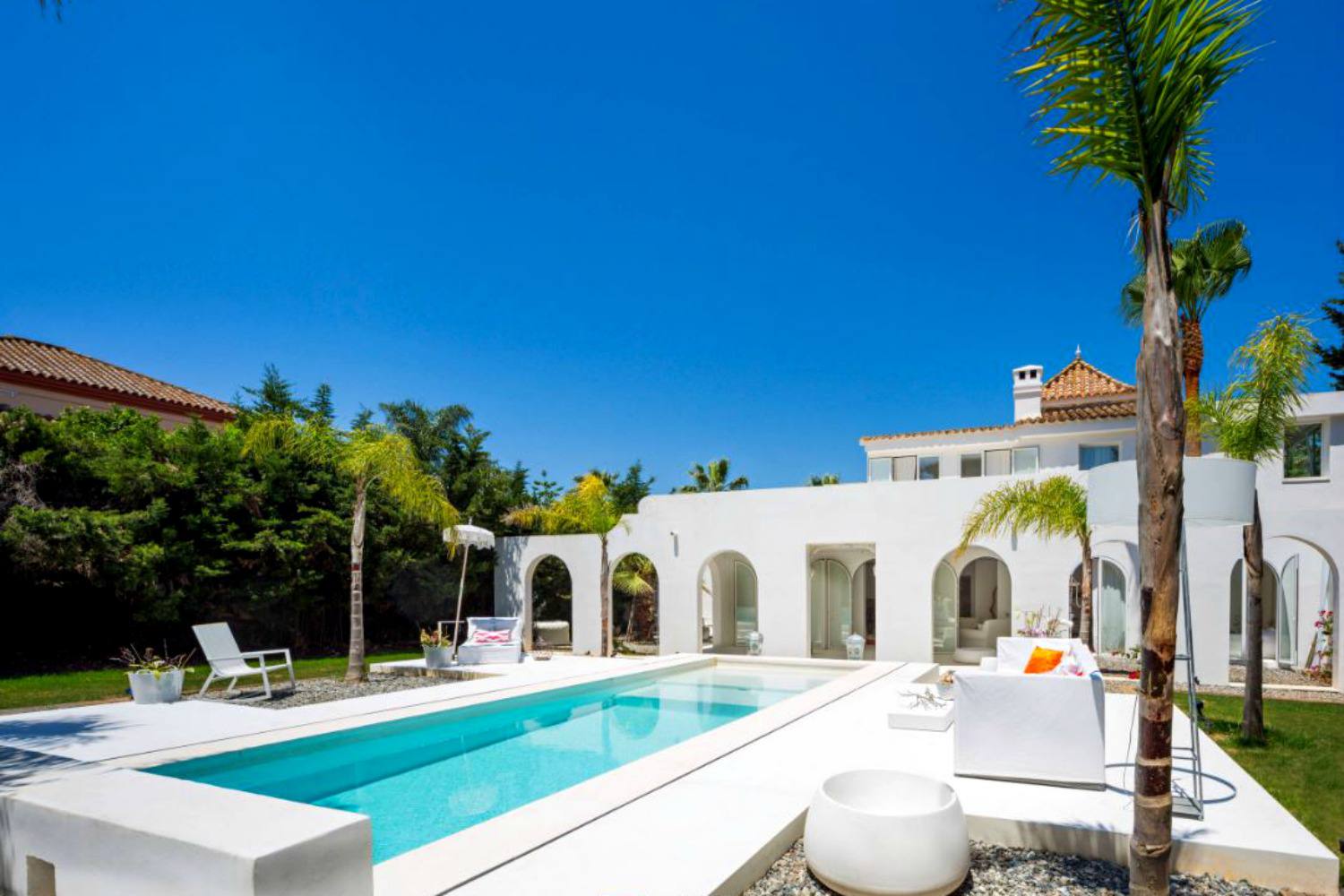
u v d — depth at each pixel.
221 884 3.23
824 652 20.75
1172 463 3.82
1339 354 29.05
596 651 20.75
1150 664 3.88
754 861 4.75
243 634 17.78
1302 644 17.05
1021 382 23.12
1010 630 19.17
